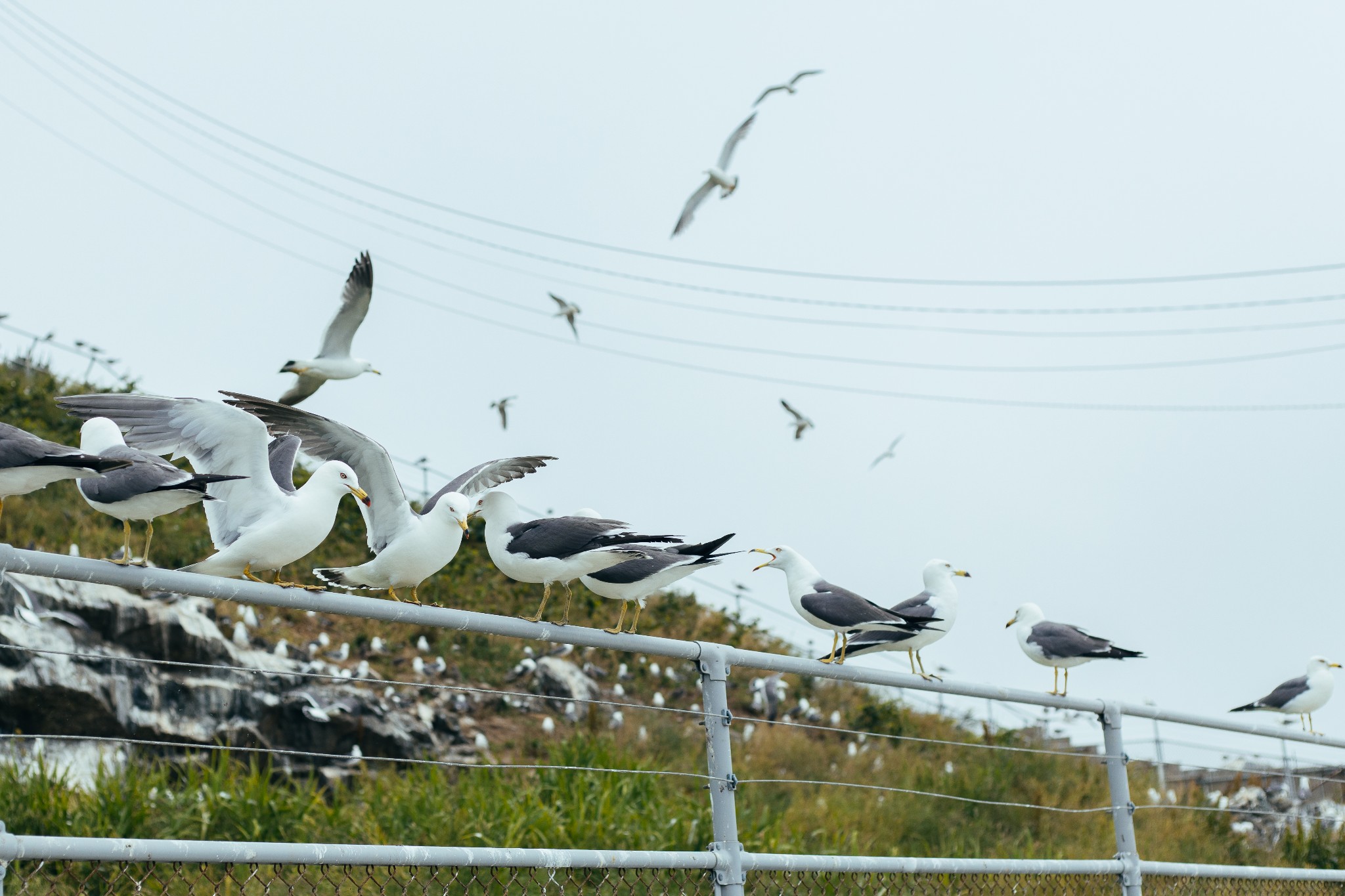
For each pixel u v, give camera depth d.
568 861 4.48
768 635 24.50
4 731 12.16
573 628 4.90
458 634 19.55
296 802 11.27
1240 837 16.59
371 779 14.07
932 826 15.55
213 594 4.14
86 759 12.48
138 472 4.84
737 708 20.70
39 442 4.46
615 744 15.70
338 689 15.27
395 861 4.07
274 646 16.58
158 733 13.16
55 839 3.47
